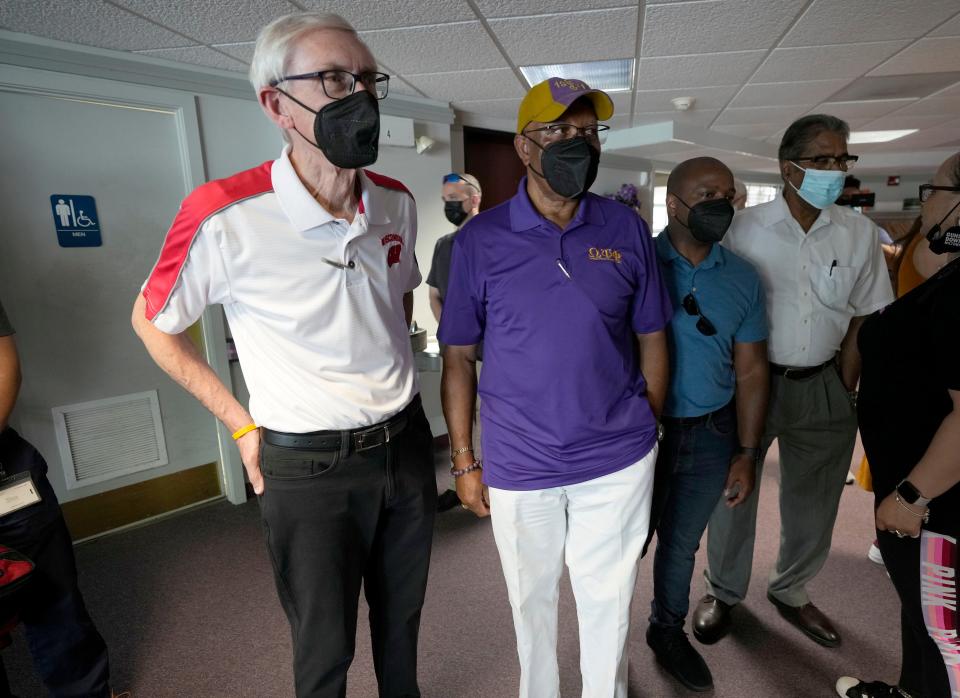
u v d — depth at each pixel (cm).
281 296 104
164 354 107
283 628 201
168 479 290
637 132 508
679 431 147
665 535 163
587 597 129
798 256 161
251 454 113
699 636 183
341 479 111
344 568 115
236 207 100
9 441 139
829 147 152
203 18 213
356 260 109
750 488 156
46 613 146
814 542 179
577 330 114
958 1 234
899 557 117
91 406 261
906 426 116
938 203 113
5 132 228
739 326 146
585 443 118
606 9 231
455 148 413
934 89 390
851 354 174
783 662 174
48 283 245
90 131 247
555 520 127
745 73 337
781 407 167
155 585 229
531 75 326
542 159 112
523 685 135
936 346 102
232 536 270
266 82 98
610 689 131
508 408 120
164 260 102
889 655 176
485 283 119
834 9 242
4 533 134
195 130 271
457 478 135
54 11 202
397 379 119
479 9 224
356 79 97
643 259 122
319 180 105
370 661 181
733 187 137
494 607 206
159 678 177
